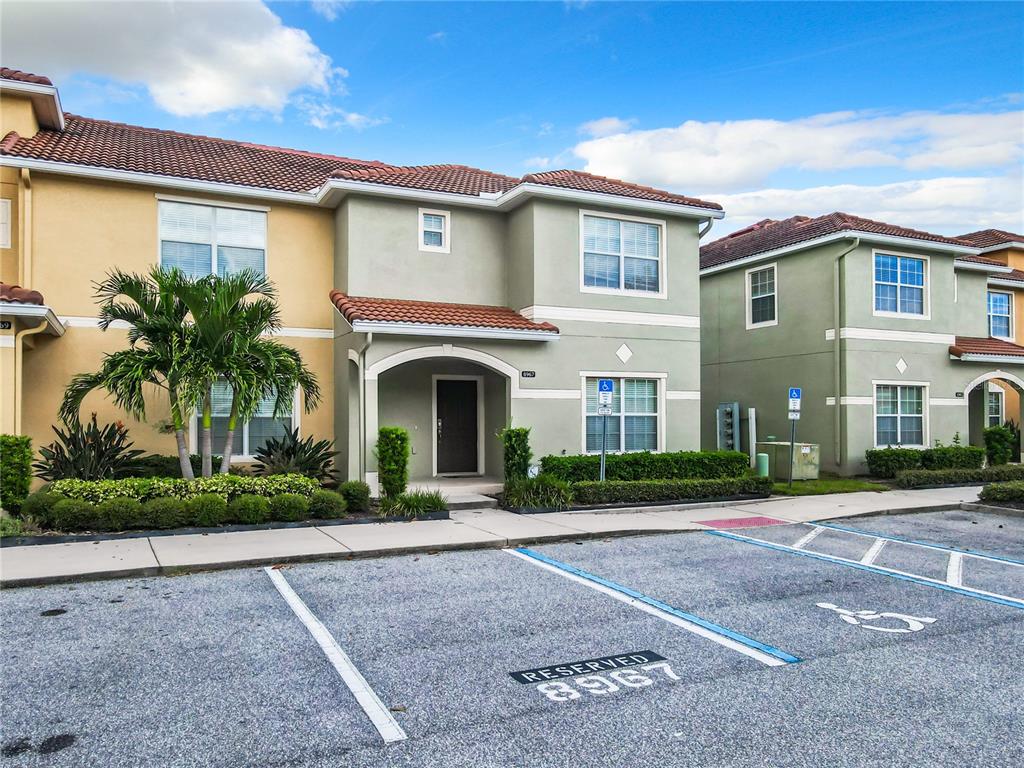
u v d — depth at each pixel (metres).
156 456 12.92
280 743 4.39
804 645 6.26
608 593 7.86
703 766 4.17
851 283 18.53
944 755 4.32
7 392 11.02
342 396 14.62
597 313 15.45
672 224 16.38
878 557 9.91
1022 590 8.17
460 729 4.61
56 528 10.13
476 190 15.95
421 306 14.58
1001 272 22.53
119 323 13.55
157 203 13.98
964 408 20.31
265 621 6.73
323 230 15.52
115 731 4.53
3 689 5.15
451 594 7.74
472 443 16.33
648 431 16.06
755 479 15.27
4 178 13.06
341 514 11.77
